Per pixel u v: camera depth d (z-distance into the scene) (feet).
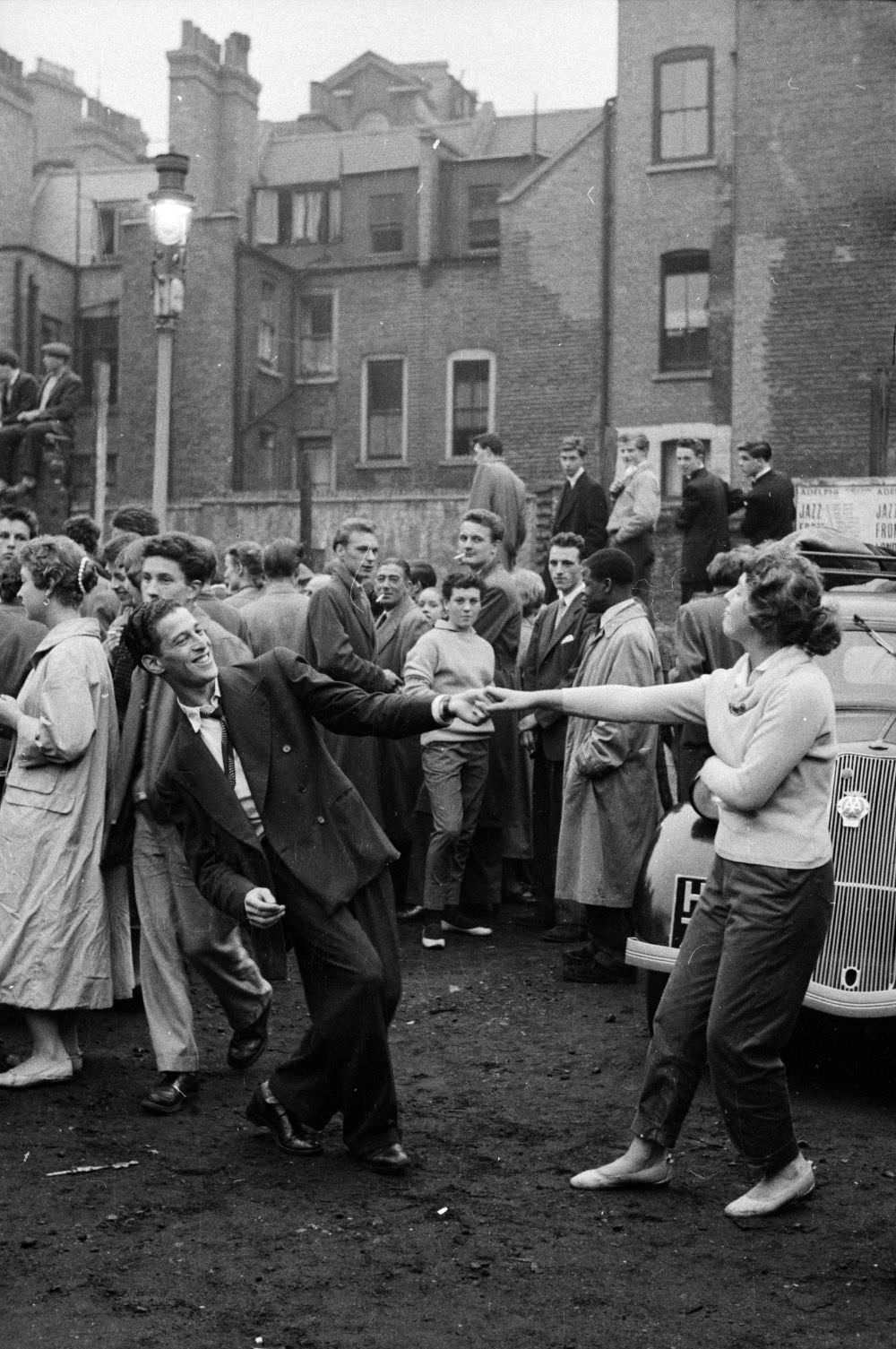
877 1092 18.90
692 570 42.47
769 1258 13.51
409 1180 15.43
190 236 110.93
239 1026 18.81
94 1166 15.72
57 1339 11.80
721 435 89.25
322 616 25.45
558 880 24.80
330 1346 11.71
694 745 22.82
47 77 151.23
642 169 91.09
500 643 30.55
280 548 29.17
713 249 89.30
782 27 79.15
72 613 18.89
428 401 112.37
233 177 121.90
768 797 13.97
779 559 14.21
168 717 17.74
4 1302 12.44
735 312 80.18
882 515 40.37
